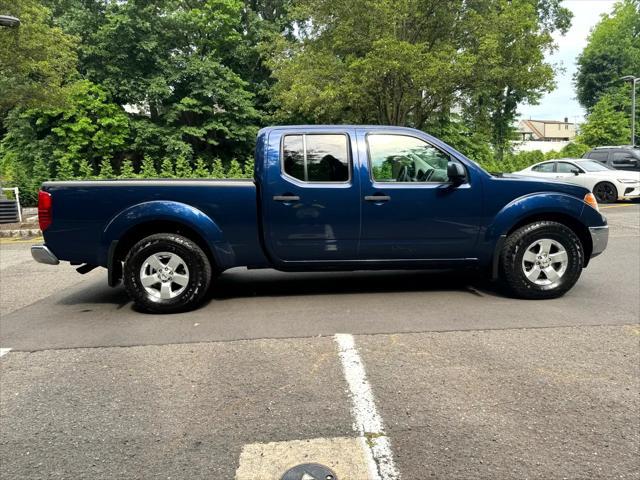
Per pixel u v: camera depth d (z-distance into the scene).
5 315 4.91
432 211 4.91
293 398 3.01
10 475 2.32
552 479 2.23
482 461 2.36
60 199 4.72
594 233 5.12
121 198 4.75
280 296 5.36
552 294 5.02
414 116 20.27
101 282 6.42
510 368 3.38
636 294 5.20
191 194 4.80
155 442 2.57
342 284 5.86
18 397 3.09
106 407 2.95
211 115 25.47
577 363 3.44
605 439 2.53
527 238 4.93
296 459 2.40
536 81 17.58
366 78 16.48
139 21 22.53
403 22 17.06
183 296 4.80
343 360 3.56
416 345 3.82
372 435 2.60
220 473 2.31
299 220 4.84
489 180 4.96
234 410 2.88
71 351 3.85
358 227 4.89
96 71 22.77
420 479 2.24
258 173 4.88
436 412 2.81
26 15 12.47
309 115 22.05
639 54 39.78
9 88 13.04
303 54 19.53
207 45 25.81
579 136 36.38
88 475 2.31
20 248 9.84
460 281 5.91
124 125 23.39
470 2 18.16
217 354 3.73
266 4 28.92
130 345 3.96
